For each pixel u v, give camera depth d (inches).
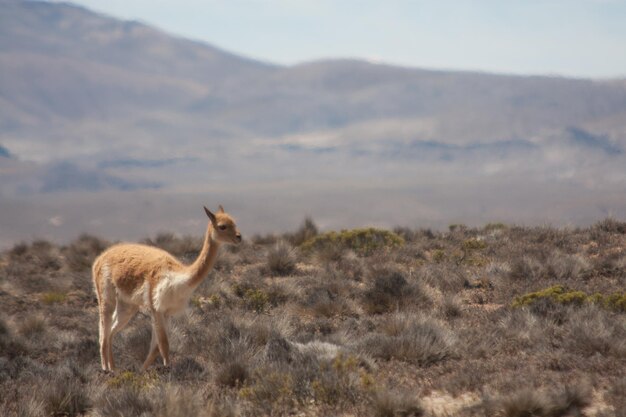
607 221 4104.3
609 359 1605.6
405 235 4532.5
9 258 4741.6
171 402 1392.7
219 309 2787.9
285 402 1441.9
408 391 1417.3
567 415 1322.6
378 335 1920.5
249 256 4060.0
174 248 4485.7
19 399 1593.3
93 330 2733.8
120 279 1940.2
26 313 3085.6
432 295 2741.1
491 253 3575.3
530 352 1747.0
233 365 1676.9
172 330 2268.7
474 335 1964.8
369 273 3257.9
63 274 3961.6
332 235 4168.3
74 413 1576.0
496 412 1336.1
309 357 1675.7
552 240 3811.5
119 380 1723.7
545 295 2411.4
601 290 2571.4
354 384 1476.4
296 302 2849.4
